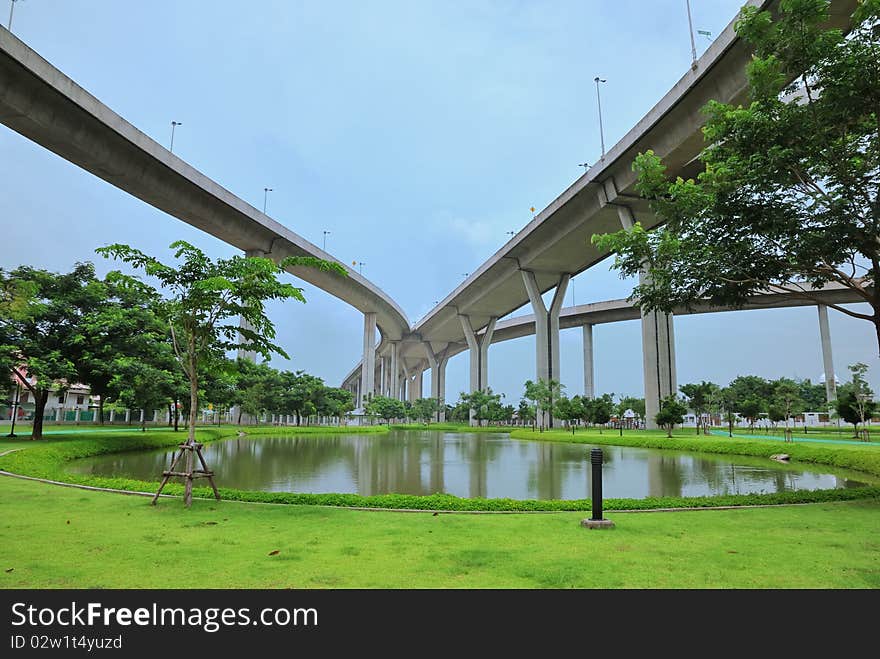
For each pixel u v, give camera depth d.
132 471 16.97
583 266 57.31
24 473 13.30
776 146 9.84
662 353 44.41
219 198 41.28
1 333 22.31
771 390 59.50
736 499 10.05
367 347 75.94
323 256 57.38
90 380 24.41
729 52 24.89
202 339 10.41
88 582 5.09
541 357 56.88
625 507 9.41
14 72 26.89
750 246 11.24
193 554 6.03
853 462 19.67
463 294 74.56
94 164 33.16
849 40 9.76
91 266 25.22
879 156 9.80
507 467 20.42
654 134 31.44
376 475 17.41
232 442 34.81
